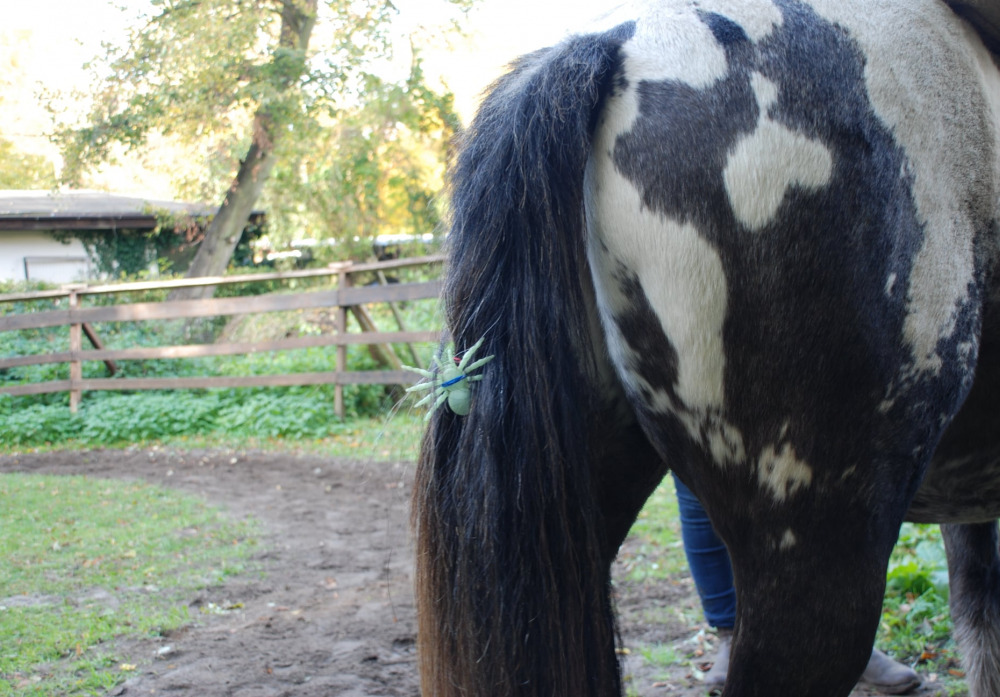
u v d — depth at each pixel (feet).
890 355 3.97
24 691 8.84
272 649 10.20
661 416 4.30
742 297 3.88
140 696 8.83
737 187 3.83
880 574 4.09
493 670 4.17
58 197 51.96
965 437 4.93
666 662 9.59
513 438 4.14
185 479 20.97
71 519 16.70
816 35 4.03
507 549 4.15
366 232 46.14
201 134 43.52
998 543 6.88
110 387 29.96
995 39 4.60
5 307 42.14
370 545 15.02
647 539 14.62
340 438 25.86
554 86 4.13
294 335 37.91
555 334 4.09
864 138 3.91
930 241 4.08
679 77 3.99
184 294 46.98
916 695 8.38
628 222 4.03
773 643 4.08
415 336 26.76
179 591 12.35
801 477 3.99
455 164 4.68
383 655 10.05
